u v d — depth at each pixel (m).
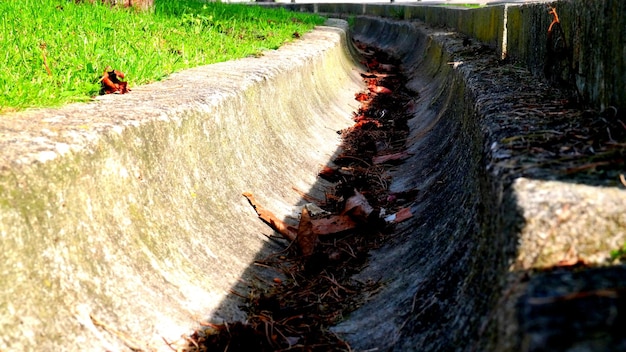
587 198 2.19
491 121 3.34
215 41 7.31
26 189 2.58
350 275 3.85
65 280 2.66
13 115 3.39
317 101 7.51
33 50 4.57
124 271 2.99
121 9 7.27
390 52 15.48
